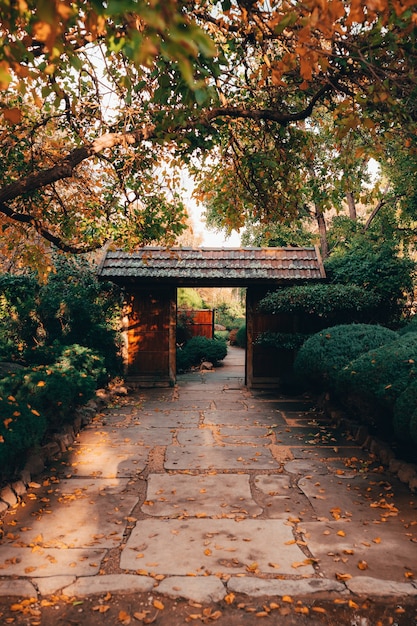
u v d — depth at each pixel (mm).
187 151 4965
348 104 3848
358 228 18094
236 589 3229
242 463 6043
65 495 4949
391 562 3602
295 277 11688
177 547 3842
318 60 2893
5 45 2029
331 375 7949
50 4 1453
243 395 11008
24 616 2955
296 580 3342
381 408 6484
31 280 11492
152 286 11969
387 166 11984
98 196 6965
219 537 4020
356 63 3949
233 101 5465
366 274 11305
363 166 13438
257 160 5672
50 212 6852
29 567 3508
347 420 7797
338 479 5473
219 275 11625
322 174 5707
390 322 11492
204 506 4695
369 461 6117
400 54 3619
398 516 4453
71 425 7242
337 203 5652
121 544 3896
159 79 3711
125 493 5031
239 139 6402
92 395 7637
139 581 3320
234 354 21000
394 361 6293
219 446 6816
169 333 12016
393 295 11352
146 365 12047
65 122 6281
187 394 11039
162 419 8500
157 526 4234
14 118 2318
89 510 4586
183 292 20234
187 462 6070
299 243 19016
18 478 5109
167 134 4438
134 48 1693
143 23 2842
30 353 9281
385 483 5289
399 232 14500
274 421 8422
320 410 9344
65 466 5871
